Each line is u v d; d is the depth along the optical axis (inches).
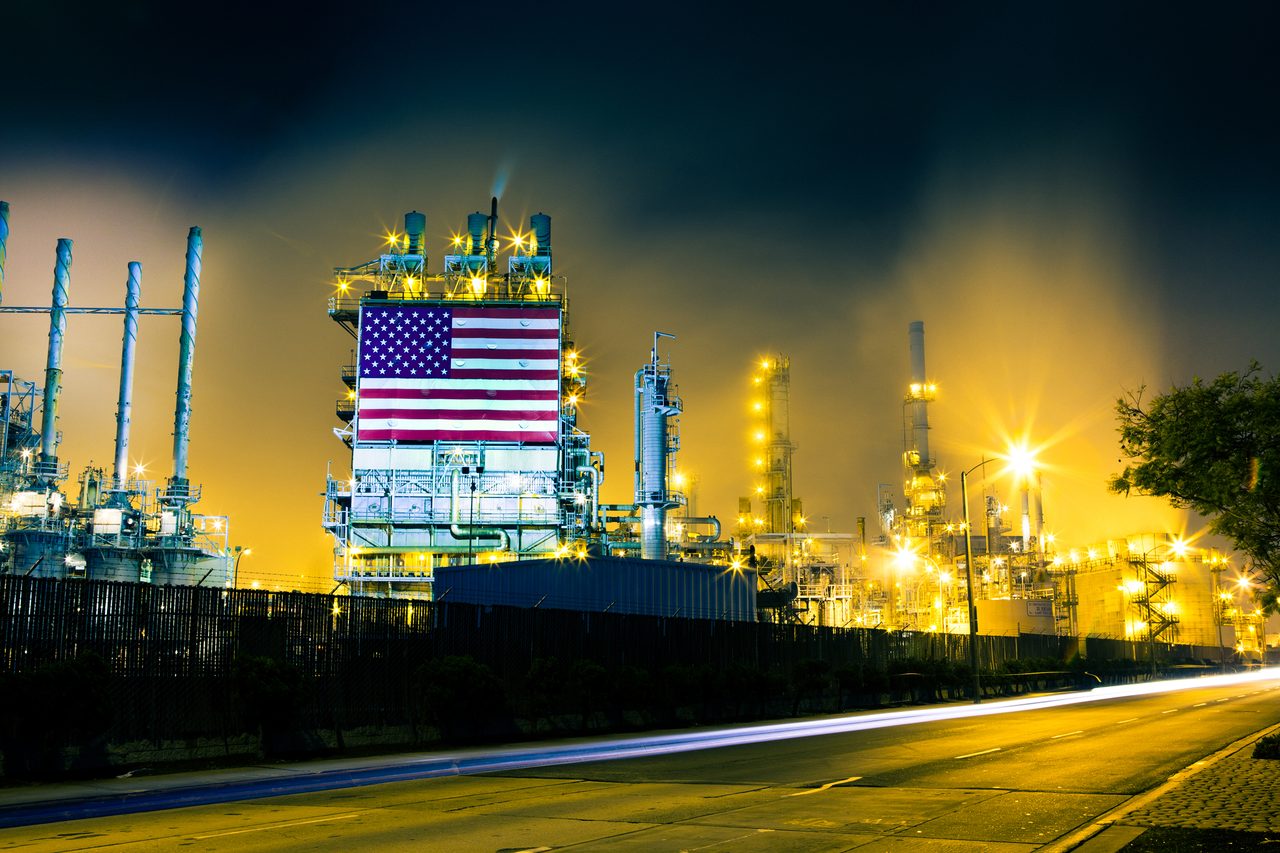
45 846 530.0
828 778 809.5
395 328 3449.8
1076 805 639.8
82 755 849.5
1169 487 884.6
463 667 1174.3
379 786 815.7
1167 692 2600.9
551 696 1309.1
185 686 948.0
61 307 3358.8
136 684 909.2
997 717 1625.2
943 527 4810.5
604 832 557.0
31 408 3661.4
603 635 1475.1
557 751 1064.8
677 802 679.1
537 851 501.4
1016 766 876.0
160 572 3110.2
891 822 580.4
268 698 964.6
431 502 3356.3
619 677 1425.9
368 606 1134.4
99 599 897.5
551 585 2069.4
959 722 1514.5
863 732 1337.4
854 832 547.8
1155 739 1136.8
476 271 3649.1
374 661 1130.0
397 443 3405.5
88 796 701.3
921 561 4616.1
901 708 2054.6
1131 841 489.7
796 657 1934.1
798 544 4525.1
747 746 1148.5
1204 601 4626.0
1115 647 3535.9
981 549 5034.5
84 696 824.3
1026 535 5093.5
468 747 1143.6
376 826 589.3
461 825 589.3
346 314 3673.7
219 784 776.3
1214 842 483.2
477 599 2182.6
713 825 577.6
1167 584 4404.5
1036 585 4822.8
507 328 3459.6
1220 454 860.0
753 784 778.2
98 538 3061.0
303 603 1070.4
